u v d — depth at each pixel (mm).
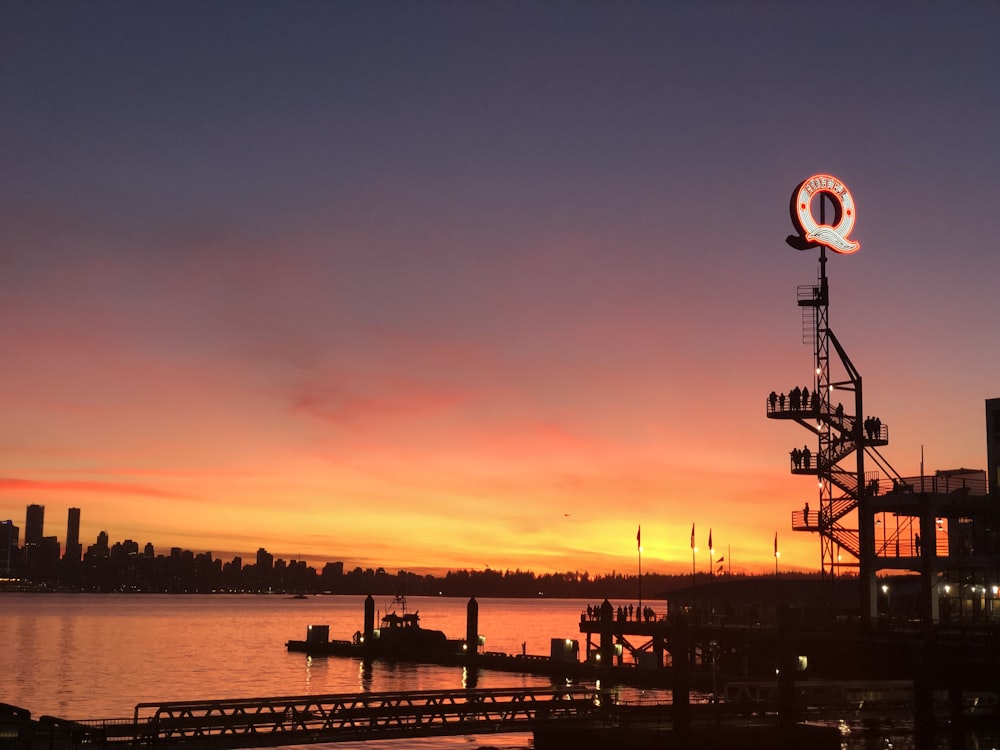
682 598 139375
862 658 83188
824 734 61750
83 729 56875
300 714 63844
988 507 87625
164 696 116875
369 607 179500
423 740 77625
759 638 92625
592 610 125562
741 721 67000
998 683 62188
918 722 59656
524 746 73188
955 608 90688
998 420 90750
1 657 177125
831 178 100875
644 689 104812
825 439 97188
